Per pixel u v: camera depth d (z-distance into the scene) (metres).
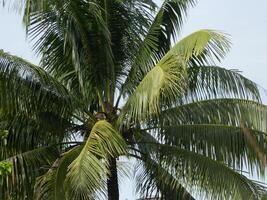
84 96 20.67
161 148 20.09
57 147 20.19
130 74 20.36
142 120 18.94
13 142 19.83
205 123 19.70
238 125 19.38
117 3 20.73
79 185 16.91
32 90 19.42
